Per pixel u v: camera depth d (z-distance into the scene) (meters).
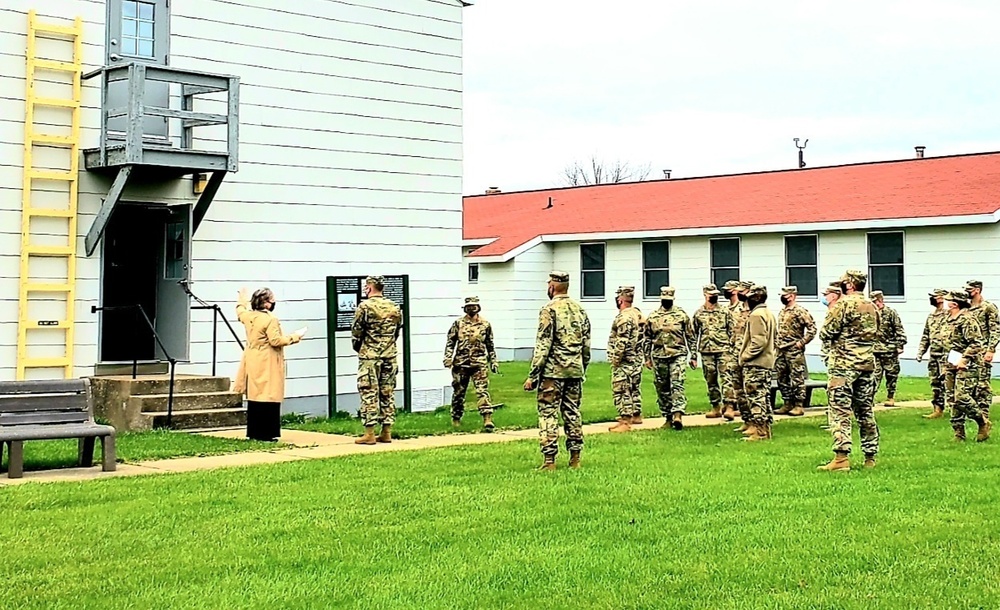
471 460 13.00
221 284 17.44
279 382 14.87
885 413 19.03
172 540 8.70
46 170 15.62
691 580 7.73
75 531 8.93
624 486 11.28
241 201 17.70
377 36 19.47
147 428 15.47
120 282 17.23
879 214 27.92
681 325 16.70
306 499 10.40
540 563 8.15
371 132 19.38
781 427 16.98
